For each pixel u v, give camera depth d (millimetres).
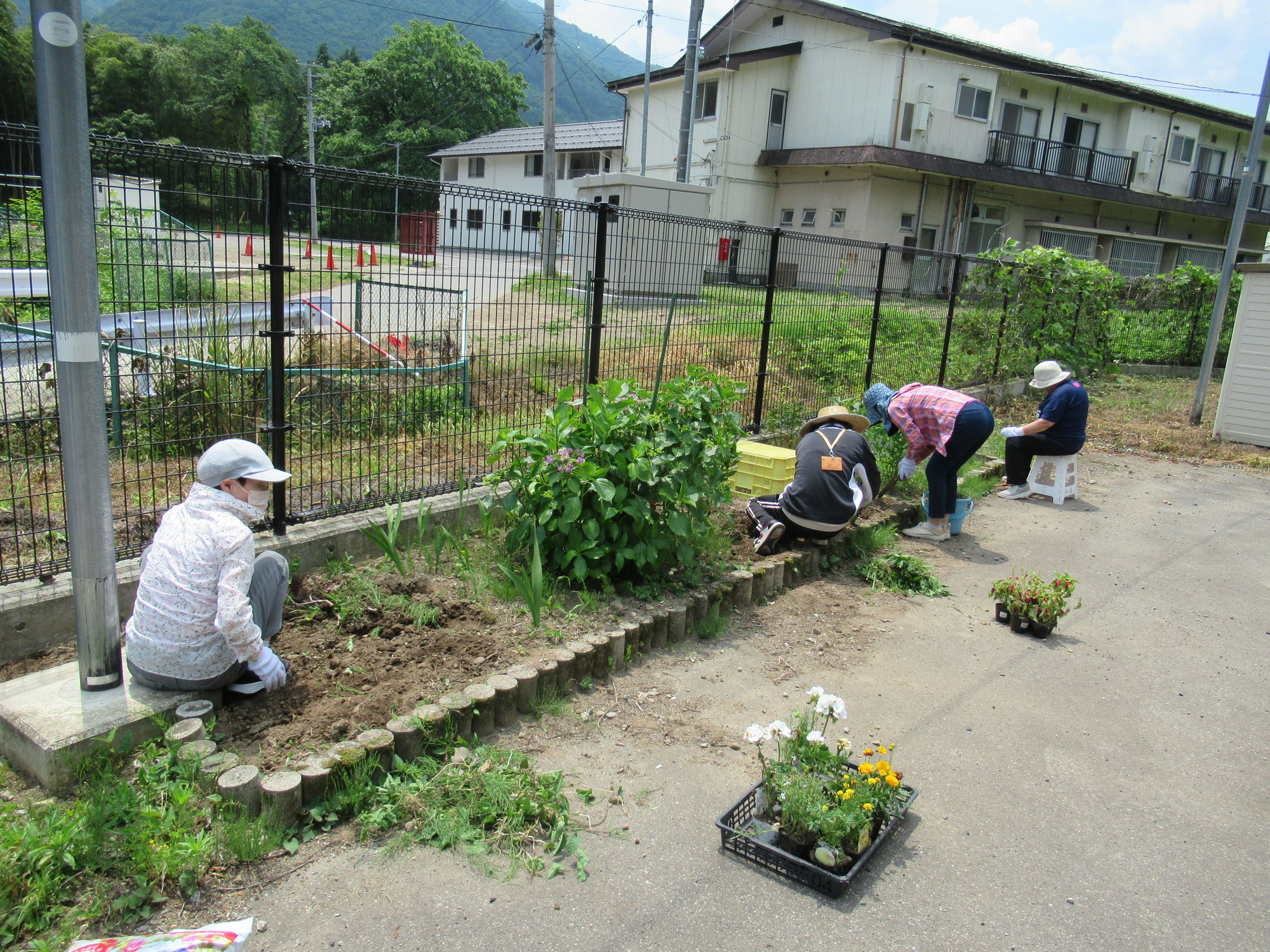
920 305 9367
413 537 4625
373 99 58031
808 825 2701
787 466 6074
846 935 2490
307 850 2682
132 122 49188
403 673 3461
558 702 3590
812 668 4215
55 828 2486
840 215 24062
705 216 16797
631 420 4410
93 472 2838
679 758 3340
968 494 7406
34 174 3301
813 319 7742
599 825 2904
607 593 4301
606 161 34062
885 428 6730
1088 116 26891
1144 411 11438
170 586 2926
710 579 4746
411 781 2980
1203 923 2635
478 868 2666
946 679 4188
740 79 24688
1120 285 15047
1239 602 5422
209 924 2371
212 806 2670
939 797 3219
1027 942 2510
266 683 3137
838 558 5676
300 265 4504
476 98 59188
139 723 2910
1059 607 4684
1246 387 9812
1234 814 3221
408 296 6711
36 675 3131
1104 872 2850
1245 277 9703
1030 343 11570
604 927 2459
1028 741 3664
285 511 4246
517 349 5492
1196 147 29406
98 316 2797
